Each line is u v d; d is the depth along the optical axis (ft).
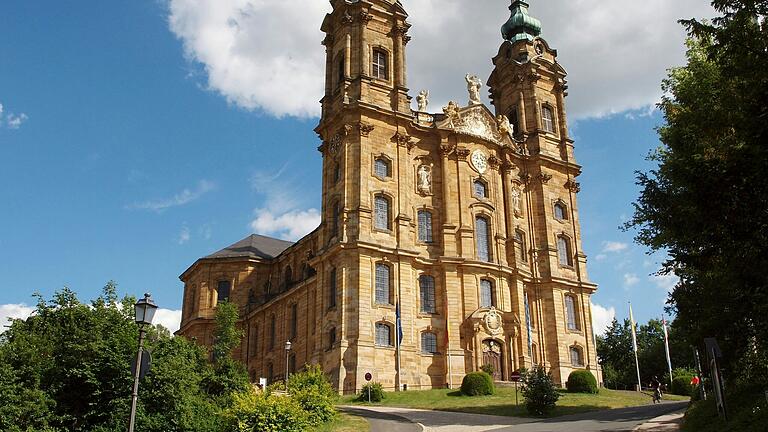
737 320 88.99
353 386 196.24
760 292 68.54
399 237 219.00
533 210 263.29
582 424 115.44
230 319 248.73
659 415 124.16
